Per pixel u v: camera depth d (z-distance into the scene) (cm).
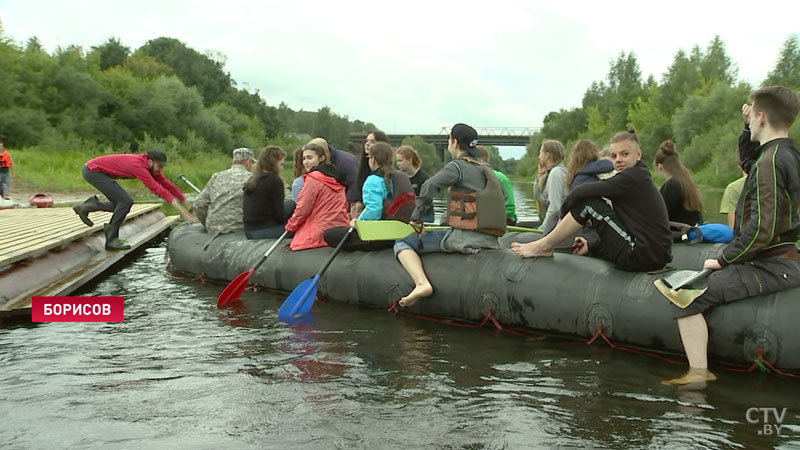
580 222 381
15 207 1267
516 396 283
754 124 313
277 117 7856
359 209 641
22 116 3581
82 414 262
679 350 336
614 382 302
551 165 642
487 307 402
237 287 475
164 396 282
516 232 602
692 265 490
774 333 304
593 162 486
